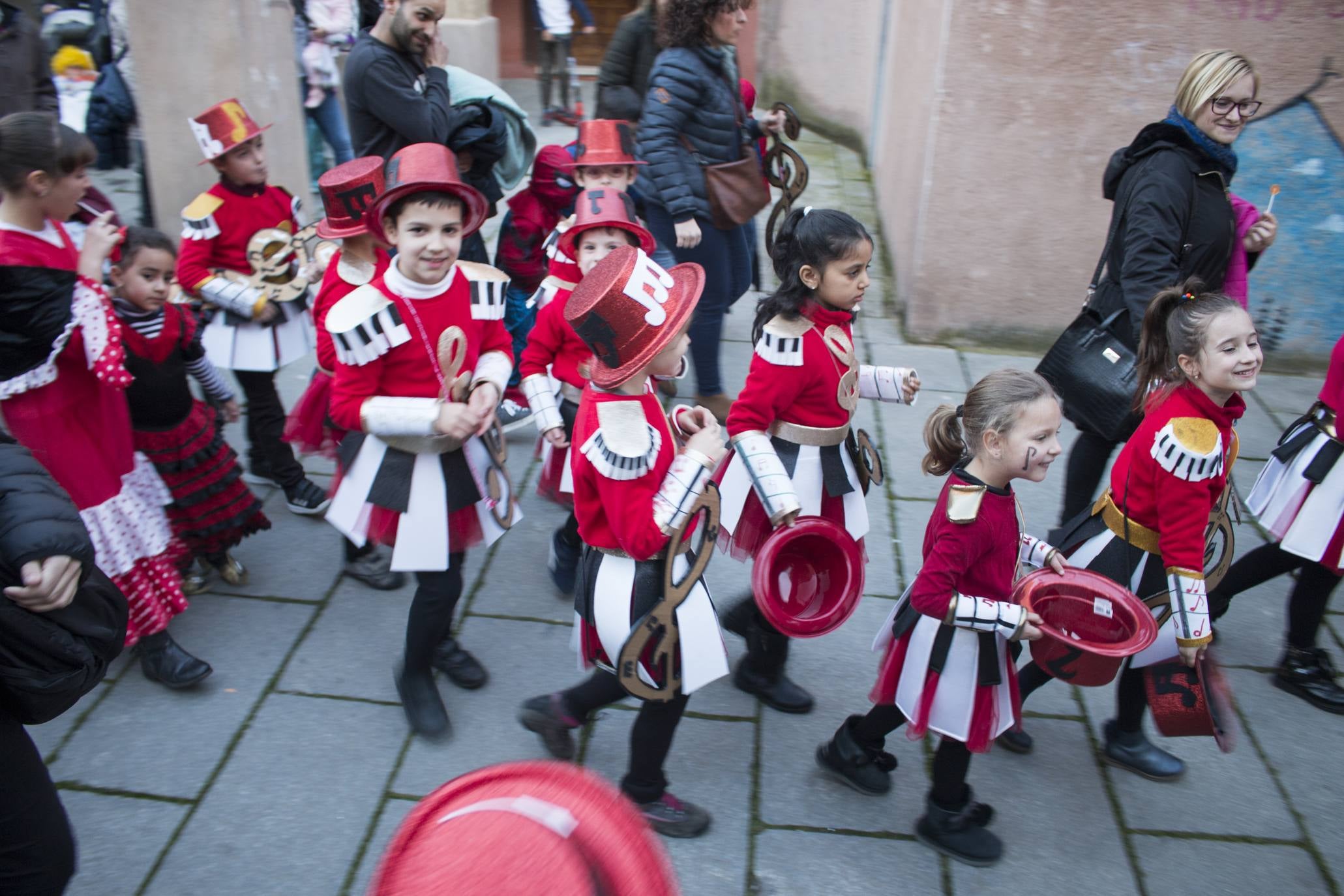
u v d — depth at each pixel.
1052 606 2.51
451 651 3.11
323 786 2.73
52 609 1.75
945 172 5.15
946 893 2.50
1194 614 2.40
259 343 3.66
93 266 2.65
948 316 5.46
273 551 3.72
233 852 2.53
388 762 2.82
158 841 2.55
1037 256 5.26
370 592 3.53
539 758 2.84
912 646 2.44
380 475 2.65
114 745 2.85
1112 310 3.40
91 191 3.34
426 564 2.65
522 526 3.92
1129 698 2.81
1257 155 5.05
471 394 2.64
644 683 2.29
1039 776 2.87
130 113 7.23
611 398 2.18
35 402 2.65
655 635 2.26
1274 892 2.54
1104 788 2.84
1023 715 3.10
